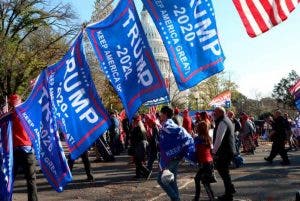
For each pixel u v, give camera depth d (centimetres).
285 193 931
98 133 631
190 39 625
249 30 722
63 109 639
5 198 655
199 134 851
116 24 656
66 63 646
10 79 2903
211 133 1238
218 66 626
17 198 945
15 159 730
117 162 1708
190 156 793
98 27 654
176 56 623
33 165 737
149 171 1193
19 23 3025
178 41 625
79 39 646
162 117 770
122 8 654
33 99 651
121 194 953
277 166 1464
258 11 721
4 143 664
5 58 2852
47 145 641
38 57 3056
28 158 729
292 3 727
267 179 1141
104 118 632
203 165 845
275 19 721
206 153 844
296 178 1154
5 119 664
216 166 860
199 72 623
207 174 846
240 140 2086
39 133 645
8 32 3044
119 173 1338
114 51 653
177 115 1363
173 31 625
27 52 3091
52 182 638
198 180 857
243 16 726
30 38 3144
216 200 871
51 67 650
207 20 628
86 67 641
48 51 3097
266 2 721
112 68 651
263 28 720
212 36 628
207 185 851
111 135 2059
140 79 642
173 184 754
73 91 640
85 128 633
